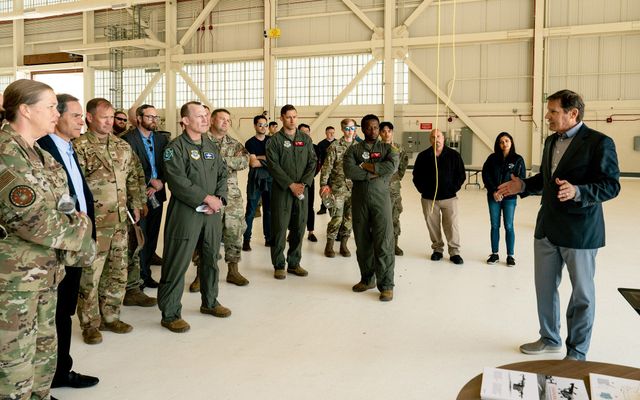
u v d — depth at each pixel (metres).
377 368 2.80
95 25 16.62
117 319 3.32
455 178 5.04
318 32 14.61
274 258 4.57
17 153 1.84
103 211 3.08
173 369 2.78
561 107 2.74
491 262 5.05
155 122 4.14
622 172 12.51
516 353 3.00
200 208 3.31
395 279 4.54
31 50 17.66
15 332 1.88
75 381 2.56
